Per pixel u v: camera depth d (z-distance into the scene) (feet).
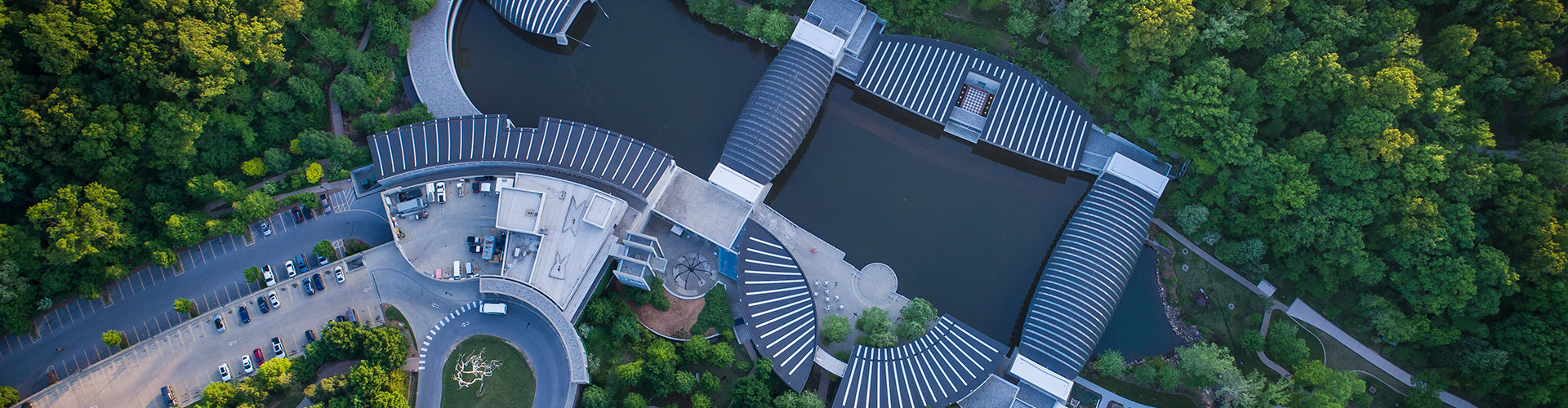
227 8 412.16
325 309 442.50
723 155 470.39
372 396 408.67
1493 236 439.22
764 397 423.23
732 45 509.76
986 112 492.95
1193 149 458.50
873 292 471.21
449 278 443.73
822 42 482.28
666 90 501.15
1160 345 468.75
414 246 451.12
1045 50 489.26
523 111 495.82
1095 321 446.19
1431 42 454.81
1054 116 482.69
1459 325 434.30
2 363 418.92
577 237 440.45
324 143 446.19
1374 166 432.66
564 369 435.53
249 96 436.76
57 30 372.79
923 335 448.24
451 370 436.35
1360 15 449.06
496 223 443.32
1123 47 462.60
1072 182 492.54
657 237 469.16
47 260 409.69
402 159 454.40
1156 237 474.90
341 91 455.63
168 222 419.74
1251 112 449.89
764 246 455.63
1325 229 434.30
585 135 465.47
